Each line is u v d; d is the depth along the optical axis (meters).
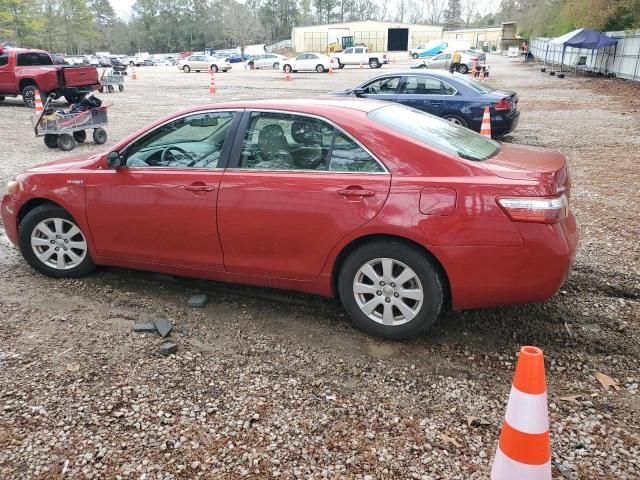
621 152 10.92
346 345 3.77
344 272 3.78
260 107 4.04
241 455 2.73
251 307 4.33
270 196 3.84
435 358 3.61
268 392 3.24
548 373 3.44
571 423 2.96
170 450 2.77
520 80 31.00
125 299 4.46
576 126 14.52
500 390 3.27
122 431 2.90
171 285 4.73
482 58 43.31
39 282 4.78
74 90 20.03
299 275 3.93
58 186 4.58
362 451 2.76
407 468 2.64
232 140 4.07
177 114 4.29
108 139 13.47
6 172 9.36
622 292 4.55
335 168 3.74
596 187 8.15
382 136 3.65
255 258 4.02
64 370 3.44
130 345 3.75
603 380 3.34
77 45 99.31
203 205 4.05
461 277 3.45
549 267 3.34
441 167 3.49
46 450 2.76
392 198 3.51
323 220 3.70
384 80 11.99
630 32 29.41
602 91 24.17
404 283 3.64
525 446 2.00
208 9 115.50
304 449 2.78
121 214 4.38
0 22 66.25
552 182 3.34
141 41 117.69
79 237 4.74
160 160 4.33
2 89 19.66
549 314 4.17
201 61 48.06
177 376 3.40
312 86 27.84
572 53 40.66
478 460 2.70
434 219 3.42
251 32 101.44
